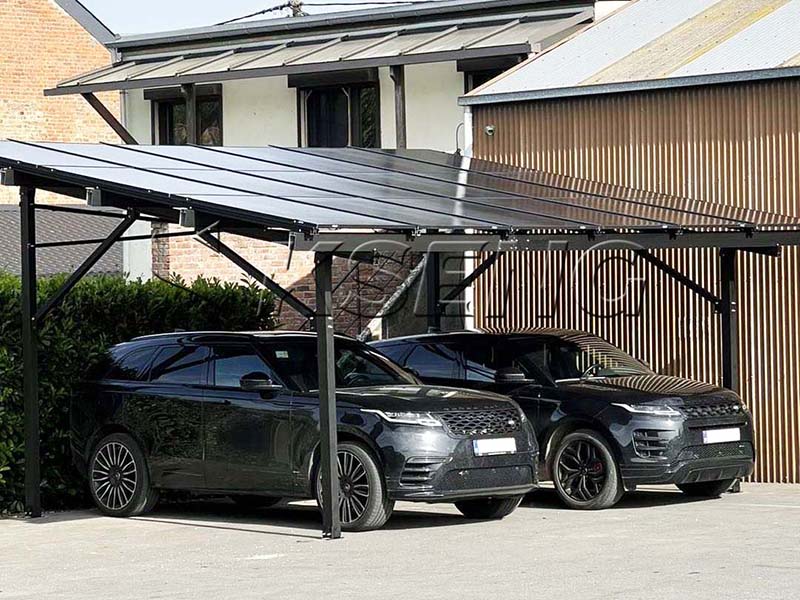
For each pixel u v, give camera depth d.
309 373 14.94
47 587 11.32
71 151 16.42
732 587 10.38
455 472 13.96
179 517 15.91
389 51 27.22
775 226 17.27
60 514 16.48
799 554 12.05
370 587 10.72
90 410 16.09
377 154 20.31
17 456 16.48
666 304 19.94
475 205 15.86
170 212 15.84
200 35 31.84
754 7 21.84
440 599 10.09
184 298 18.83
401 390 14.77
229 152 18.33
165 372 15.71
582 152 20.59
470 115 21.61
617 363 16.94
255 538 13.94
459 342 17.00
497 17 27.69
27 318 16.20
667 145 19.84
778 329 18.91
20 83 38.94
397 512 15.88
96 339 17.38
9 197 39.47
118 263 28.98
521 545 12.90
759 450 19.03
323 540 13.59
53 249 30.00
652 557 11.98
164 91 32.38
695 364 19.70
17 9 38.91
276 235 15.44
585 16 26.12
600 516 15.11
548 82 21.02
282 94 30.44
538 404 16.11
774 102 18.95
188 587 11.04
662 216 16.83
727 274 18.22
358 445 14.08
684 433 15.52
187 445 15.27
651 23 22.62
